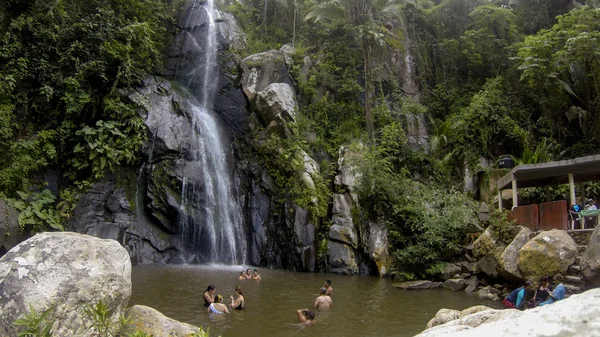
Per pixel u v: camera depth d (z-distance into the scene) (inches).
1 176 528.4
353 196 633.6
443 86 869.2
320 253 602.2
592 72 714.2
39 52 620.7
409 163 735.1
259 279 496.7
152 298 368.2
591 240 359.9
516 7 943.7
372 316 338.0
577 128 768.3
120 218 612.7
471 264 510.6
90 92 644.7
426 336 94.7
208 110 781.3
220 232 665.0
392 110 829.8
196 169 678.5
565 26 738.8
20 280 173.9
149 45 710.5
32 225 527.5
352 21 815.1
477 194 701.9
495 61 853.2
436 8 942.4
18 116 600.1
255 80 804.0
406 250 541.6
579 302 61.2
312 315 317.7
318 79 828.0
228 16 921.5
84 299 180.5
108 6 679.1
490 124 759.1
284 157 668.1
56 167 611.8
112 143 622.5
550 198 609.6
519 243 420.8
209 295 348.5
